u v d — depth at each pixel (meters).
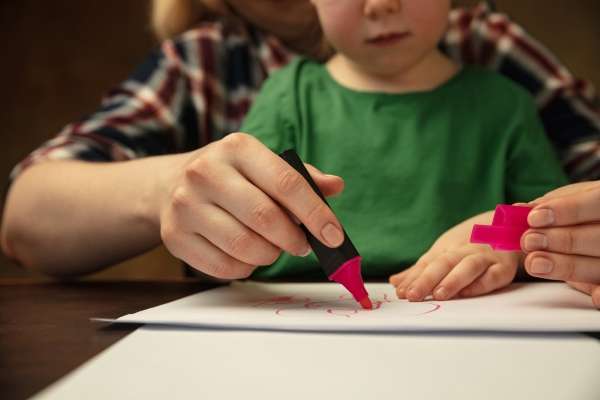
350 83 0.80
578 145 0.84
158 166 0.58
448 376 0.26
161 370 0.27
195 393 0.24
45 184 0.68
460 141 0.73
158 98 0.90
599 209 0.39
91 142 0.80
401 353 0.30
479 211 0.71
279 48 0.93
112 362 0.28
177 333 0.34
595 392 0.24
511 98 0.77
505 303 0.41
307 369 0.27
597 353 0.29
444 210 0.70
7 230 0.72
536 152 0.74
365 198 0.71
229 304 0.43
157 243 0.63
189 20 1.03
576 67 1.38
